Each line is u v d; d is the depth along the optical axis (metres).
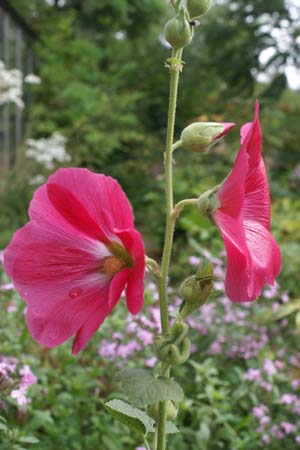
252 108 2.32
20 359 0.66
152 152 2.69
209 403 0.74
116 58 3.11
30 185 1.98
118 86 2.95
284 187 2.30
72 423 0.63
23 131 2.57
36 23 2.99
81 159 2.56
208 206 0.32
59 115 2.68
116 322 0.74
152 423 0.39
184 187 1.94
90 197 0.31
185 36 0.33
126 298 0.31
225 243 0.31
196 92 2.84
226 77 2.44
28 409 0.59
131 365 0.72
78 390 0.66
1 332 0.70
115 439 0.62
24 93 2.59
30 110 2.65
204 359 0.82
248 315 0.93
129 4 3.29
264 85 2.50
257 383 0.75
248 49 2.32
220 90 2.83
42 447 0.59
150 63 3.05
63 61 2.83
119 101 2.66
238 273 0.30
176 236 1.82
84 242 0.33
